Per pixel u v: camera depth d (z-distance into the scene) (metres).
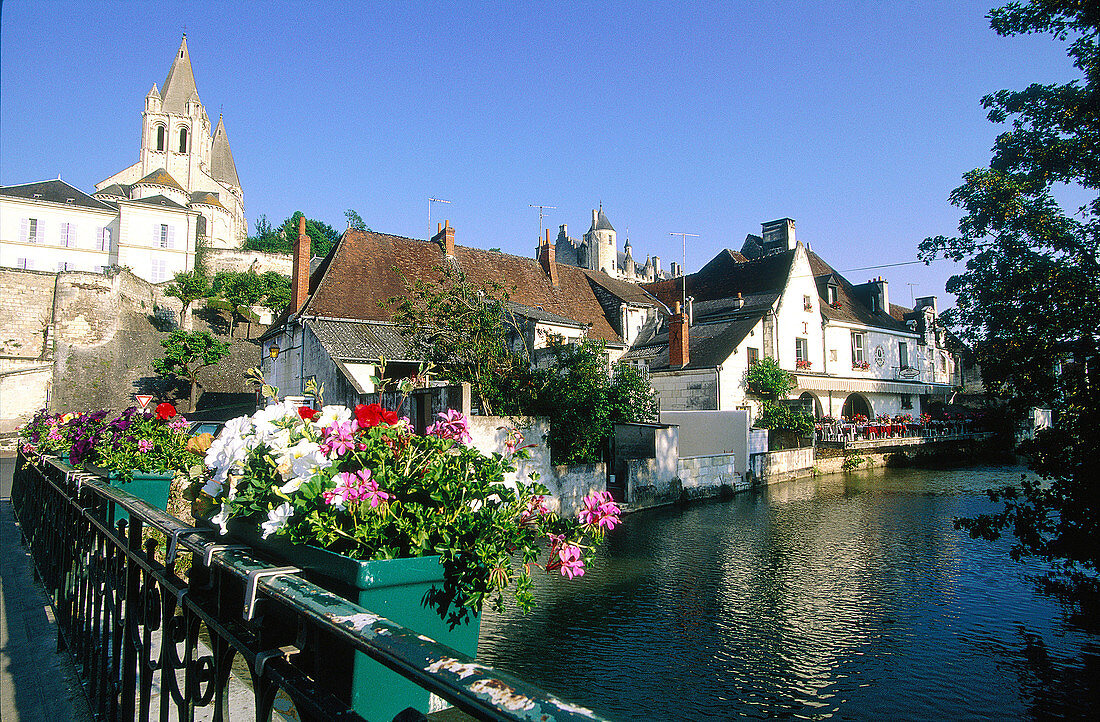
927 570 12.70
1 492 17.56
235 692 4.15
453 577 2.47
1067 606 10.44
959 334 10.23
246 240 80.44
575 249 96.31
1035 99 9.45
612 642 8.87
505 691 1.12
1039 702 7.46
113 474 5.24
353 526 2.57
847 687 7.70
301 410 3.03
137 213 56.97
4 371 40.28
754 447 25.70
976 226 9.80
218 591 2.38
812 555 13.87
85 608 4.43
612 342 30.53
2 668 4.63
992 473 30.23
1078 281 8.80
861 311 41.88
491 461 3.04
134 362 45.31
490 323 18.69
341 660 2.06
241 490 2.84
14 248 53.22
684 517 18.31
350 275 24.56
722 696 7.44
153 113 76.38
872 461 32.38
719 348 30.41
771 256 37.47
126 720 3.28
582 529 3.04
